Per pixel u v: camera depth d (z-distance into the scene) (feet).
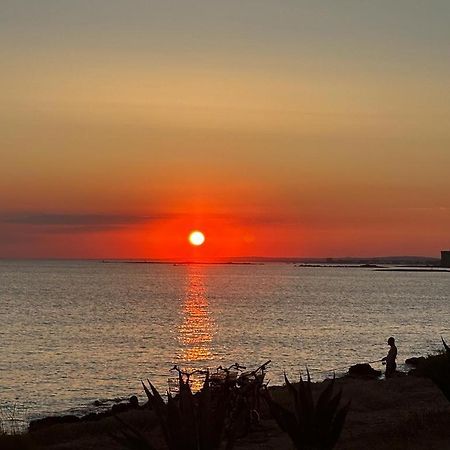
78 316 262.06
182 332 204.54
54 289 483.51
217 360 143.54
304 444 29.55
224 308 309.22
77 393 104.83
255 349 164.04
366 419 51.19
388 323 242.58
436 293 485.15
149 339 185.78
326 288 549.13
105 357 148.56
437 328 227.20
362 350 164.45
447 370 41.42
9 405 94.43
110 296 401.49
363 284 651.25
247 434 43.45
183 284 604.90
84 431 52.80
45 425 64.54
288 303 349.00
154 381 115.14
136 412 59.06
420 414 49.47
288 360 144.36
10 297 380.99
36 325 226.17
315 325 229.86
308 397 29.66
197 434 24.13
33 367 133.80
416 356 150.82
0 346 169.68
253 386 44.93
